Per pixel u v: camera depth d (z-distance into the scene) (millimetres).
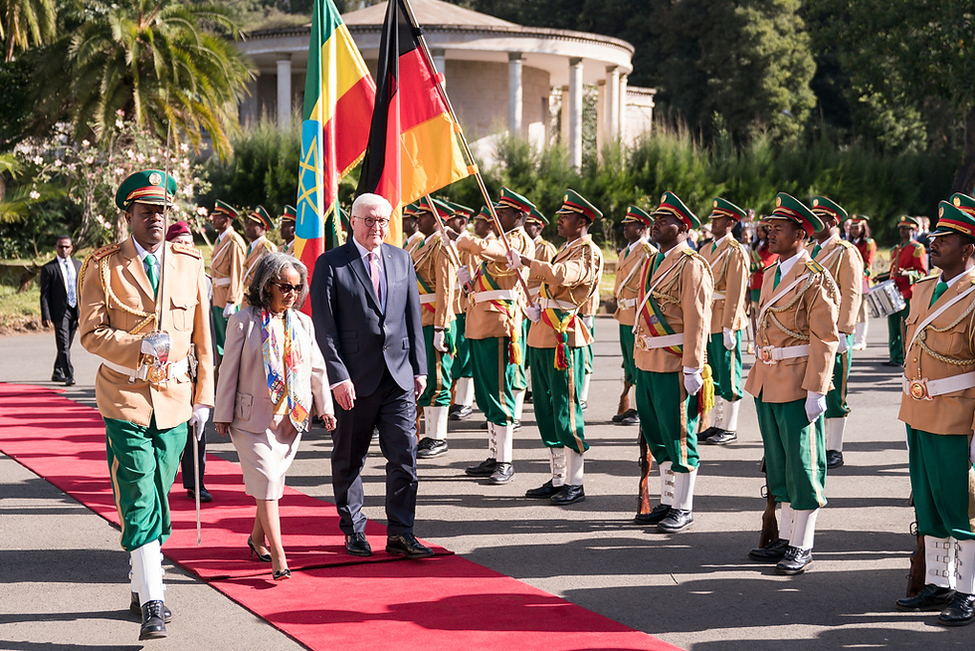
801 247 6145
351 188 27766
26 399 12117
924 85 31891
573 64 35312
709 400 6941
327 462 9086
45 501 7629
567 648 4820
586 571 6051
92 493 7785
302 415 5727
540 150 31938
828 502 7727
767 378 6141
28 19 22594
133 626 5172
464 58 35656
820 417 6047
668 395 6898
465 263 9938
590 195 30516
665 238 6988
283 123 32188
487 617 5238
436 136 8289
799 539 6070
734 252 9953
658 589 5734
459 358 10945
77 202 24328
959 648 4898
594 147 39812
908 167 36500
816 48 34781
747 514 7387
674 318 6895
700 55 49344
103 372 5207
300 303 5832
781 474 6199
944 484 5289
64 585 5812
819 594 5676
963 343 5227
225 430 5781
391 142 8273
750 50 45375
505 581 5840
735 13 45625
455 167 8281
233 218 11469
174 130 24703
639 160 31344
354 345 6176
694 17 47781
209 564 6105
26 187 23188
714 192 31672
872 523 7148
